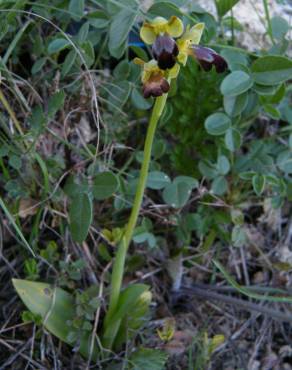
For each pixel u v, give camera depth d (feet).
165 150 1.50
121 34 1.22
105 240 1.47
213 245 1.55
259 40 1.55
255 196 1.53
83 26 1.32
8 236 1.42
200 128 1.46
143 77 1.02
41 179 1.38
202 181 1.46
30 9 1.38
